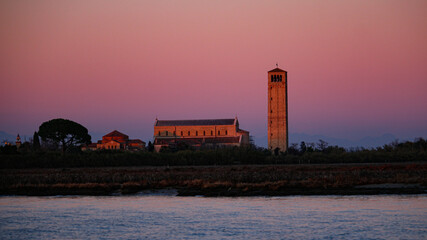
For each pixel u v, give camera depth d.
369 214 80.25
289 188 109.31
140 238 68.69
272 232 70.50
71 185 116.69
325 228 71.88
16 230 73.88
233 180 120.19
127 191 111.56
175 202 96.69
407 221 74.81
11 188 116.56
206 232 71.19
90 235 70.88
